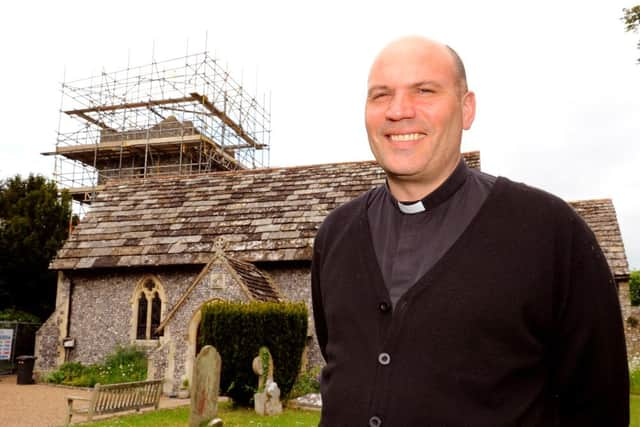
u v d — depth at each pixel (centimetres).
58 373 1493
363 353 164
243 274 1280
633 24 1144
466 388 149
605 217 1783
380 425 153
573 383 165
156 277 1526
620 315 164
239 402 1047
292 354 1046
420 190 179
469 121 193
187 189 1766
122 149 2923
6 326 1892
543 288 155
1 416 1022
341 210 209
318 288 217
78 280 1594
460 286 156
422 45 180
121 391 945
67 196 2555
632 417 873
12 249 2170
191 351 1259
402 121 174
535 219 163
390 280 171
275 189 1655
